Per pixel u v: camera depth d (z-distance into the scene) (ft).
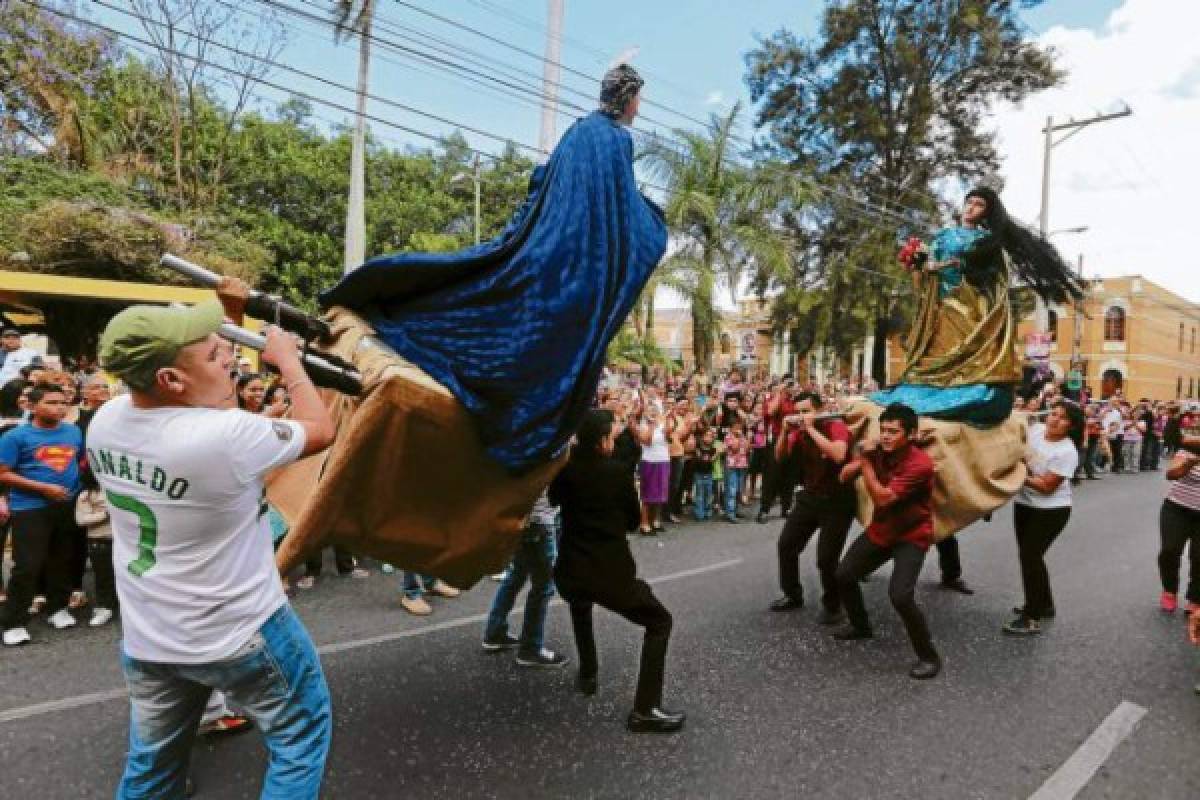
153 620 6.80
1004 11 81.51
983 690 13.66
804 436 17.48
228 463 6.59
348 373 8.50
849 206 77.46
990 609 18.71
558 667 14.35
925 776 10.62
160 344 6.45
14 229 36.50
